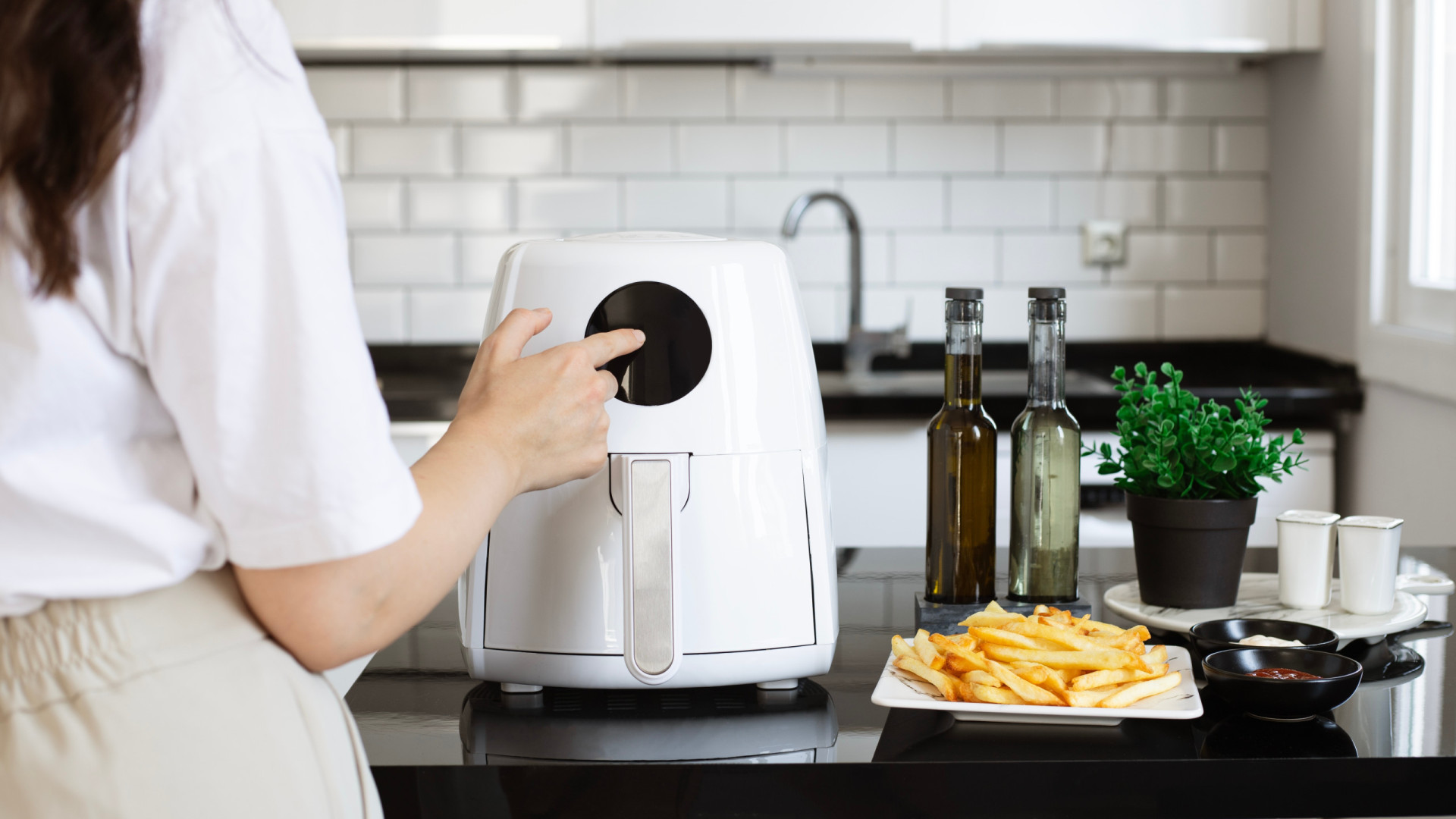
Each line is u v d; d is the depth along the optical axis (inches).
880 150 104.5
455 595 49.0
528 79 103.7
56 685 22.8
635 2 90.1
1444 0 75.4
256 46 22.3
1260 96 103.8
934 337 105.8
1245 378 92.8
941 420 40.4
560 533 34.1
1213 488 41.8
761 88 103.9
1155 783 29.3
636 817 29.6
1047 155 104.6
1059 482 39.9
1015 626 34.0
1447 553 54.8
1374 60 81.6
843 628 43.0
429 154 104.3
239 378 21.2
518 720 33.4
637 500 32.7
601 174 104.7
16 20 19.4
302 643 23.3
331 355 21.6
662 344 33.9
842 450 86.7
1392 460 81.0
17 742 22.6
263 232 21.3
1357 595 41.3
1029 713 31.7
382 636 24.0
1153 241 105.1
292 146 21.8
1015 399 84.4
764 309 34.8
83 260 21.0
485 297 105.6
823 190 104.7
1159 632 41.7
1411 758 29.3
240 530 21.9
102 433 22.1
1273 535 86.0
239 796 23.0
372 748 31.0
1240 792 29.3
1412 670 37.4
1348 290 88.0
